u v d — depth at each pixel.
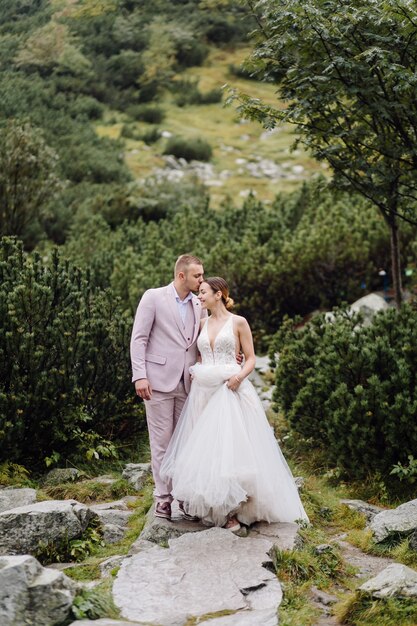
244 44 29.02
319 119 7.02
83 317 6.76
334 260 10.99
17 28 15.51
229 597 3.61
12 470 6.02
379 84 6.42
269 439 4.68
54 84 20.94
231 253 11.30
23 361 6.12
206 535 4.25
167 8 23.52
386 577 3.79
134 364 4.68
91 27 19.19
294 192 16.02
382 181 7.07
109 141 22.36
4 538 4.36
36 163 13.66
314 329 7.12
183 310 4.82
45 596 3.32
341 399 6.06
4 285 6.67
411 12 5.73
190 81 29.00
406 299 10.20
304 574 4.06
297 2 6.09
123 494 5.79
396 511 4.89
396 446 5.77
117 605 3.56
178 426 4.67
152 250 11.89
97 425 6.76
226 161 24.89
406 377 5.94
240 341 4.78
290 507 4.70
